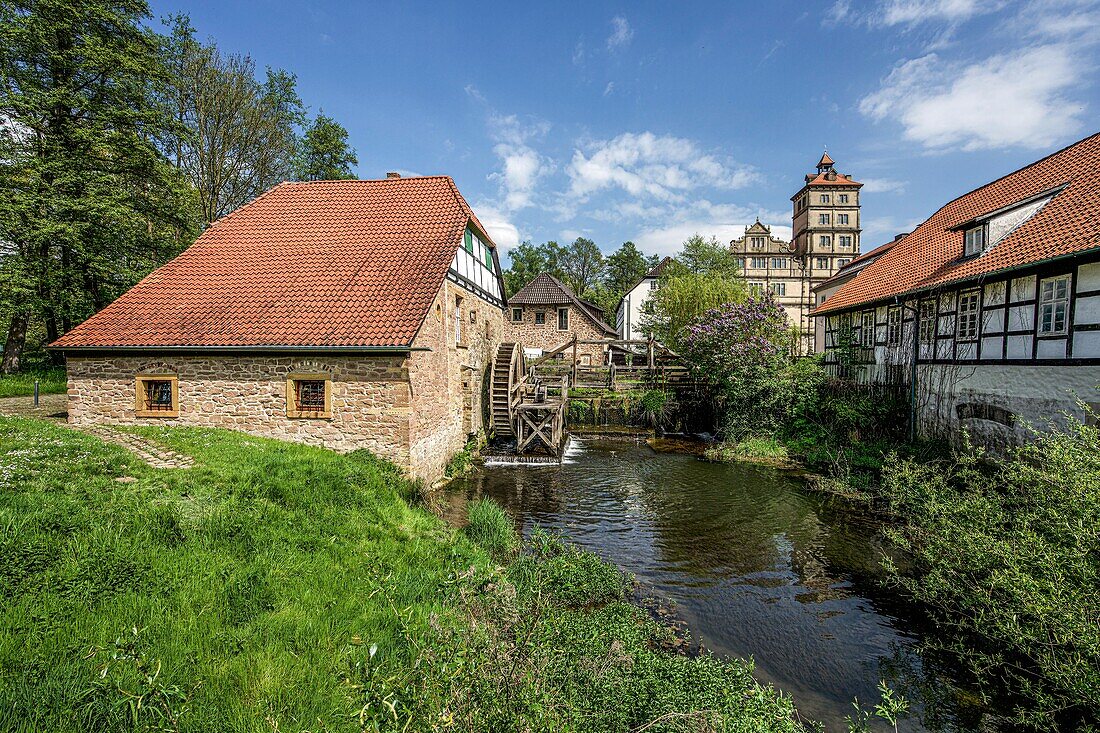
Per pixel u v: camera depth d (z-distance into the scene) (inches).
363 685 116.6
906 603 258.8
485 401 673.6
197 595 161.9
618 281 2652.6
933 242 643.5
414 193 566.3
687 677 169.8
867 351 653.9
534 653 134.2
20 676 114.4
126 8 736.3
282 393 398.9
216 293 445.4
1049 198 466.3
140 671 120.2
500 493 455.5
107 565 160.4
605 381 898.1
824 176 1918.1
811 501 430.9
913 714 179.6
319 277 456.4
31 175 650.2
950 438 486.9
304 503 255.9
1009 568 195.0
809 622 242.2
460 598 180.1
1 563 149.3
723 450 617.0
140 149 721.6
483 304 660.1
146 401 413.7
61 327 843.4
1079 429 229.0
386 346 377.4
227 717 118.6
